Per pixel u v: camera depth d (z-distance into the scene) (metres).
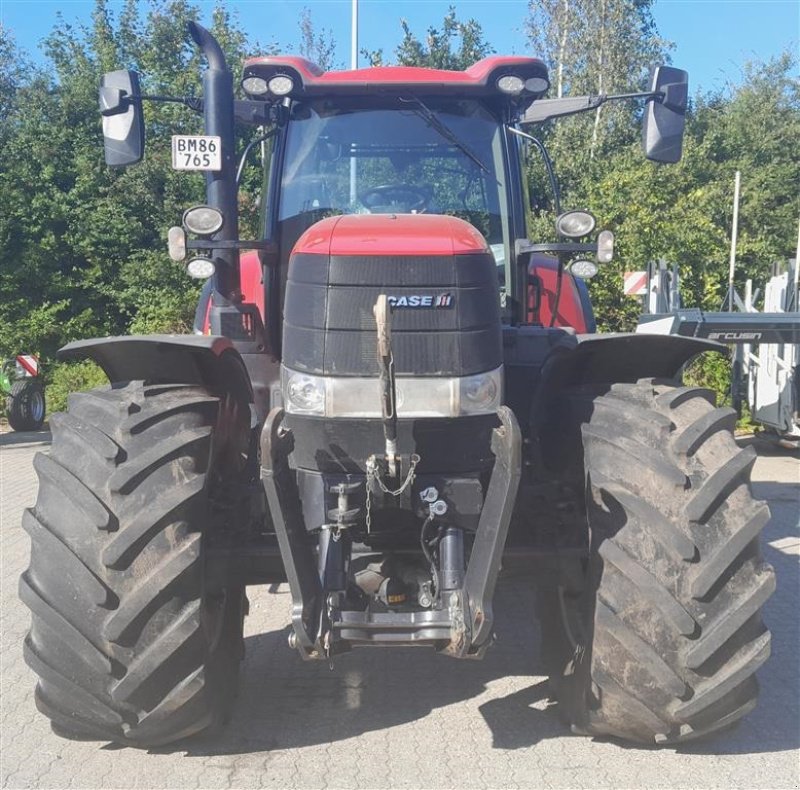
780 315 7.55
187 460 3.10
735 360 10.73
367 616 3.06
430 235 3.33
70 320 15.37
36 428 13.17
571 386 3.79
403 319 3.22
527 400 3.94
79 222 16.03
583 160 17.20
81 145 17.39
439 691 4.00
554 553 3.42
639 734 3.18
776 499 7.72
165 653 2.94
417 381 3.21
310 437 3.27
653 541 3.03
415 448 3.23
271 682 4.11
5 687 4.10
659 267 11.51
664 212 13.83
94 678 2.98
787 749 3.43
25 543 6.55
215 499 3.49
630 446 3.18
